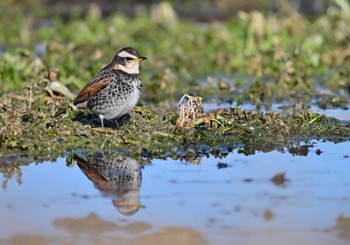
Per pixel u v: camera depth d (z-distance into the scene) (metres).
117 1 34.34
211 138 15.08
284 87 20.97
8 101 16.64
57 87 17.89
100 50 24.66
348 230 10.46
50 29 28.98
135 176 12.96
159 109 17.91
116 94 14.50
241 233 10.36
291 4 32.09
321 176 12.88
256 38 25.64
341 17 27.94
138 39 27.55
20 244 10.02
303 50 24.34
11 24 30.52
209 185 12.42
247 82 22.20
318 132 15.68
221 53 25.05
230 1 33.91
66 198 11.85
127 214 11.14
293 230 10.48
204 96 20.27
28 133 14.84
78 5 33.75
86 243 10.03
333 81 21.67
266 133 15.48
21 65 21.02
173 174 13.03
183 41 27.09
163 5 29.86
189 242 10.05
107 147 14.45
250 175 12.96
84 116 16.09
